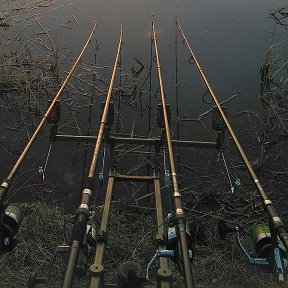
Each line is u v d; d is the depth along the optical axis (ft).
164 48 6.24
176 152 4.27
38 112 4.81
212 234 3.27
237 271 2.94
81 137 3.34
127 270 1.74
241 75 5.61
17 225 1.91
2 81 5.09
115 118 4.76
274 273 1.69
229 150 4.27
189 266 1.45
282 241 1.45
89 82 5.37
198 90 5.30
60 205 3.71
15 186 3.88
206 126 4.65
